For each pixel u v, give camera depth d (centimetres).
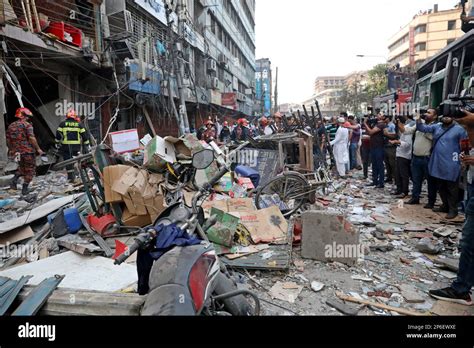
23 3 933
